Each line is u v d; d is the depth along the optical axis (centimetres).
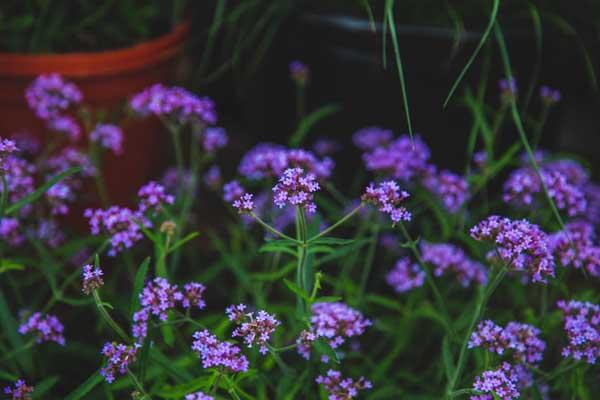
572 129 131
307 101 111
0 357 86
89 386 73
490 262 80
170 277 85
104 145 95
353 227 105
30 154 102
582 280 102
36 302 88
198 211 112
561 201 85
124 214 80
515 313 93
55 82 95
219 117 134
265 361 84
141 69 103
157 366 79
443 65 103
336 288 90
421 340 94
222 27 124
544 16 104
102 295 89
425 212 105
